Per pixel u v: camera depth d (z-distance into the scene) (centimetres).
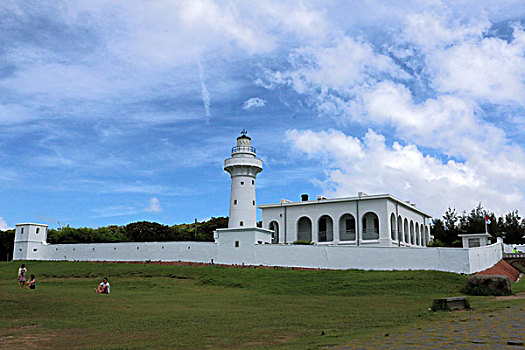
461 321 1353
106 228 8081
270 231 4888
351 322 1602
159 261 4922
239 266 4478
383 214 4966
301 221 5619
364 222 5259
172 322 1684
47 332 1501
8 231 6462
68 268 4575
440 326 1284
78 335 1447
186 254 4866
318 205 5359
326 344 1135
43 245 5534
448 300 1686
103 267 4538
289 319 1734
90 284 3584
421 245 6034
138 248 5069
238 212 5250
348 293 2889
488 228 7025
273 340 1303
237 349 1182
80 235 6769
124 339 1367
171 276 4012
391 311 1912
